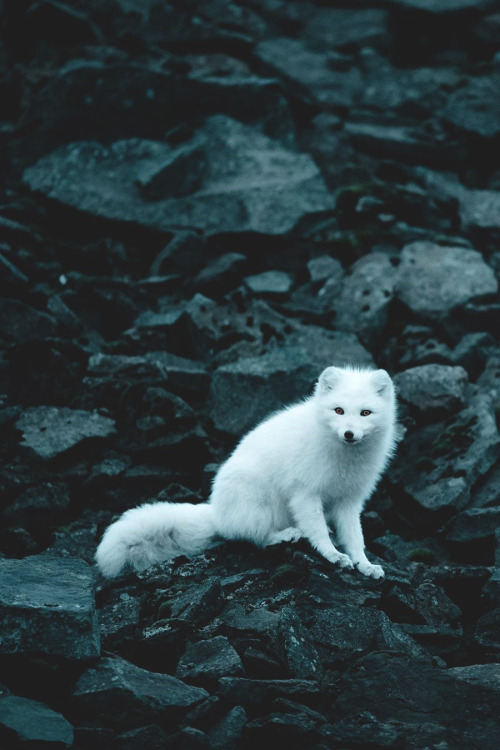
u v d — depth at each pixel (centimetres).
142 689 1847
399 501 3011
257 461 2456
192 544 2478
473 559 2708
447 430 3153
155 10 6125
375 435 2381
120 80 4891
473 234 4694
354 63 6356
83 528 2723
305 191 4591
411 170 5103
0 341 3412
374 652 2080
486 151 5412
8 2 5706
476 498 2909
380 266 4134
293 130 5231
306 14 7006
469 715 1867
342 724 1831
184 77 5003
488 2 6725
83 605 1972
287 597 2244
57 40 5706
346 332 3781
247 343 3600
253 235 4312
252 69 6159
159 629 2095
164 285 4050
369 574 2375
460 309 3903
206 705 1839
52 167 4662
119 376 3319
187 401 3378
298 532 2434
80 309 3875
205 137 4938
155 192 4516
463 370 3434
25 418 3050
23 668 1894
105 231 4428
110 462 2978
